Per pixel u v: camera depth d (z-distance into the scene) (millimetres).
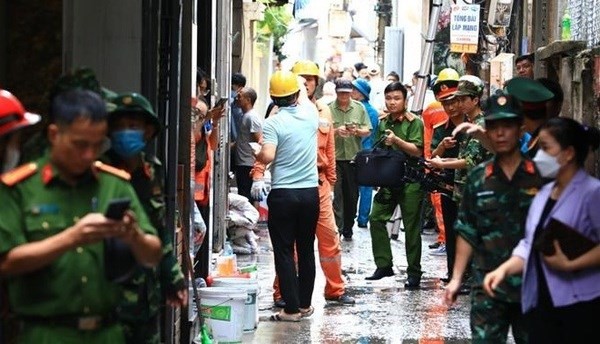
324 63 85375
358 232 39375
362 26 101000
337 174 35688
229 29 31359
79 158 10516
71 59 15648
